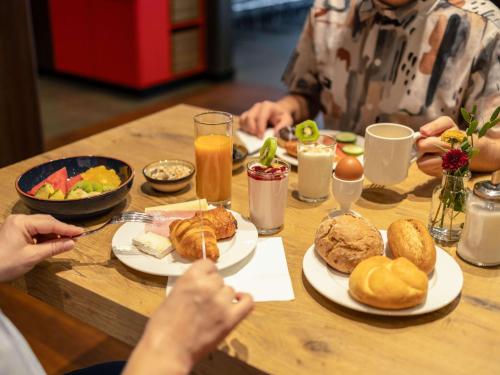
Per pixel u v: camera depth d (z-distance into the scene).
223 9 5.44
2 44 3.05
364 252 0.99
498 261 1.05
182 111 1.97
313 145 1.33
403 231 1.03
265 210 1.16
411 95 1.81
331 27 1.94
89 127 4.37
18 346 0.88
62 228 1.06
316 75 2.06
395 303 0.90
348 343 0.87
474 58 1.69
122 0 4.84
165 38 5.17
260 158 1.19
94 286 1.02
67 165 1.37
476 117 1.68
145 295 0.99
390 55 1.83
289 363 0.83
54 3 5.34
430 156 1.36
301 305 0.96
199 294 0.76
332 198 1.35
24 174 1.29
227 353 0.85
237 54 6.68
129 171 1.32
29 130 3.31
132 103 5.01
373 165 1.32
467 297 0.97
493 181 1.05
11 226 1.03
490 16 1.69
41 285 1.09
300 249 1.13
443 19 1.73
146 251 1.08
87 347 2.06
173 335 0.75
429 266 0.98
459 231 1.14
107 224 1.14
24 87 3.21
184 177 1.35
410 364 0.82
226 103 5.01
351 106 1.97
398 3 1.75
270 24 8.30
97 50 5.24
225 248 1.08
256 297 0.98
